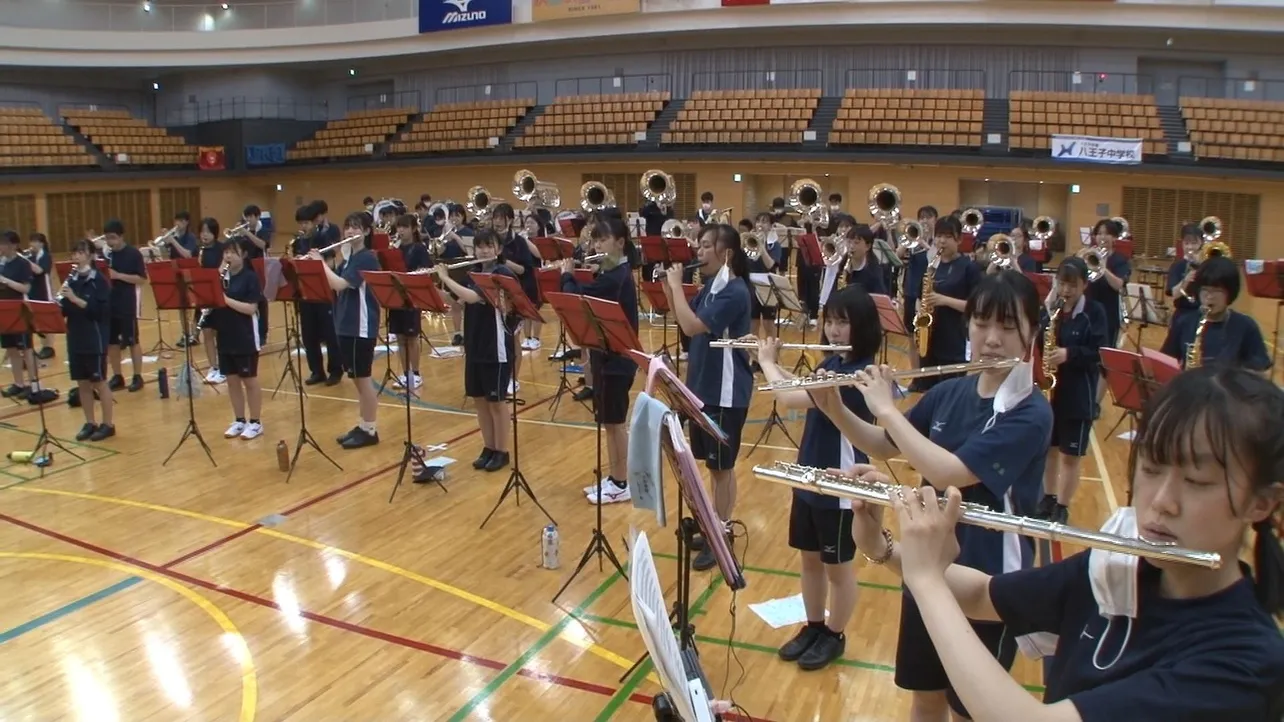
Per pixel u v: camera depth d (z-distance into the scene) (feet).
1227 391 4.63
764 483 24.32
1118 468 25.72
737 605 17.63
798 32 71.72
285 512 22.47
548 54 81.35
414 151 77.20
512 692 14.84
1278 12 60.08
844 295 14.02
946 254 25.86
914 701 11.26
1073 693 5.37
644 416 11.13
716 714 8.93
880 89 68.18
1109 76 68.13
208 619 17.30
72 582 18.84
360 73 91.56
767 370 14.37
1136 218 59.93
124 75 90.07
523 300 21.48
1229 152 56.03
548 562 19.36
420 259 35.65
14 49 79.05
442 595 18.21
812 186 38.29
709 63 76.64
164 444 27.78
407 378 24.07
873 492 7.16
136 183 80.18
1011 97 64.03
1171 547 4.76
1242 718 4.42
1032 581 6.17
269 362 38.81
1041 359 19.52
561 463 25.99
